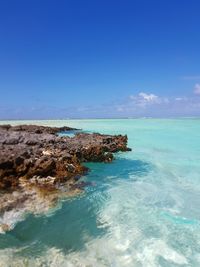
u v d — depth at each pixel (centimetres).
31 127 4725
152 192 1497
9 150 1770
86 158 2111
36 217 1148
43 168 1516
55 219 1138
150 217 1180
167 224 1120
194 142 3531
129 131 5228
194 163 2244
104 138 2845
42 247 941
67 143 2444
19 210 1191
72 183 1541
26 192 1345
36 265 840
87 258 887
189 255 911
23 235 1012
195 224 1120
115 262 871
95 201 1338
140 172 1925
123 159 2356
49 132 4491
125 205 1304
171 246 961
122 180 1716
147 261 878
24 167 1505
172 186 1612
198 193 1491
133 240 997
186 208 1280
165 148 3025
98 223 1121
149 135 4431
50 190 1398
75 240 991
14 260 860
